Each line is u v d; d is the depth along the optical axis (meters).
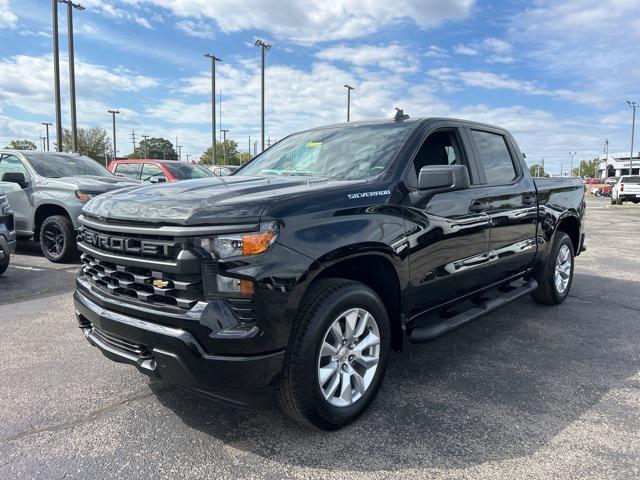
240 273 2.46
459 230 3.72
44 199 8.08
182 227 2.55
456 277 3.76
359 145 3.78
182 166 13.15
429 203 3.48
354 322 2.93
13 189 8.41
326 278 2.90
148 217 2.67
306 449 2.73
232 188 2.97
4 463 2.59
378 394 3.39
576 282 6.96
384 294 3.30
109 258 2.85
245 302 2.48
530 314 5.33
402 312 3.30
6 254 6.54
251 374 2.51
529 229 4.79
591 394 3.41
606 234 13.26
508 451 2.71
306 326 2.66
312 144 4.12
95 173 9.27
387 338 3.16
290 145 4.35
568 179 5.88
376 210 3.07
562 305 5.70
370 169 3.45
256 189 2.93
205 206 2.61
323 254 2.67
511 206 4.45
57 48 23.09
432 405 3.23
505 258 4.41
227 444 2.78
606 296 6.13
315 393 2.70
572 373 3.76
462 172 3.19
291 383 2.64
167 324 2.58
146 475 2.50
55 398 3.32
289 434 2.88
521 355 4.13
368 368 3.06
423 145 3.79
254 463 2.60
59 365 3.88
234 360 2.47
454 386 3.52
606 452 2.70
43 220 8.36
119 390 3.44
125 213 2.80
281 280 2.52
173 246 2.57
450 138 4.09
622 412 3.15
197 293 2.54
